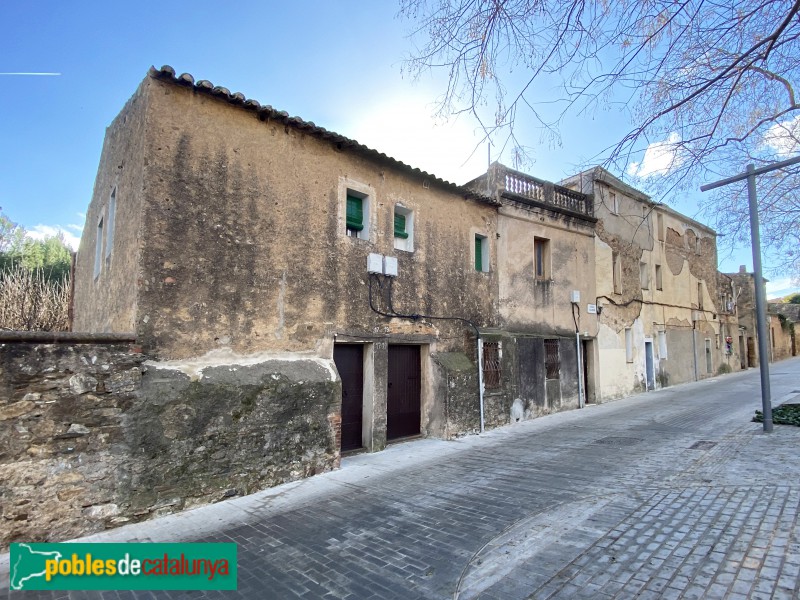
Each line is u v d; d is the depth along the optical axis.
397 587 3.77
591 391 15.15
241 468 6.34
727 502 5.12
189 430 5.91
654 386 18.86
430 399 9.99
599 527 4.73
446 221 10.62
